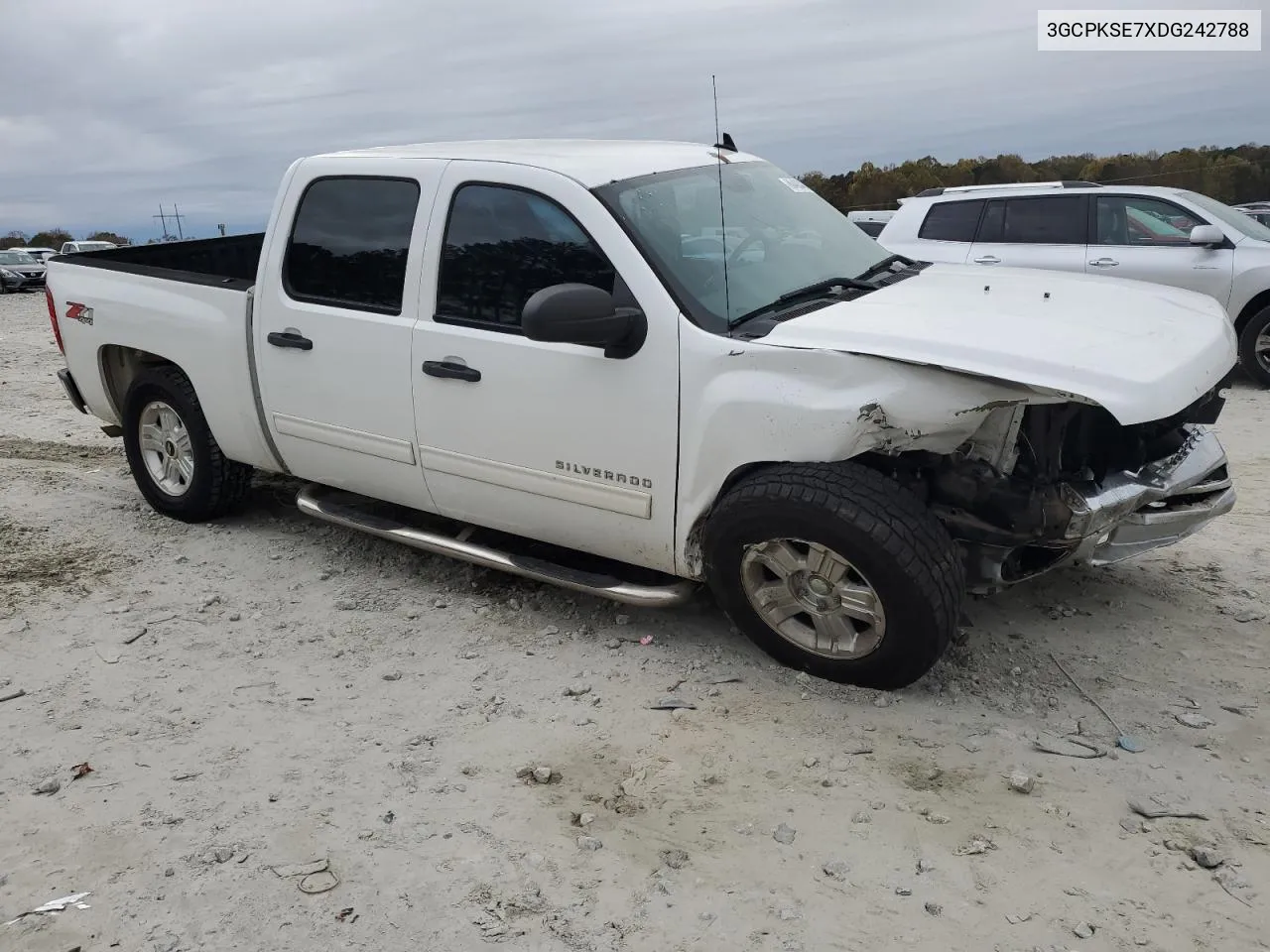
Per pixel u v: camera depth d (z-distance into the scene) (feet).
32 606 14.90
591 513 12.89
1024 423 11.29
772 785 10.29
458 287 13.43
